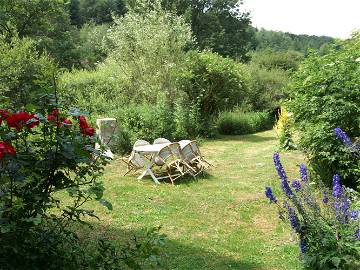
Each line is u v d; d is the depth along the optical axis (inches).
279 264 192.5
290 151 493.4
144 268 180.5
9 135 128.8
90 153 135.8
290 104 337.4
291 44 2283.5
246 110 888.3
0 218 118.2
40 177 127.3
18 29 997.2
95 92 680.4
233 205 292.7
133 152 375.2
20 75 533.3
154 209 279.6
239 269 186.9
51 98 137.1
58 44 1219.2
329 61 325.1
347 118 286.8
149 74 712.4
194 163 404.2
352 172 273.6
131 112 549.3
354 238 163.6
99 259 139.3
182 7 1491.1
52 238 133.1
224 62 746.2
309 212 181.8
